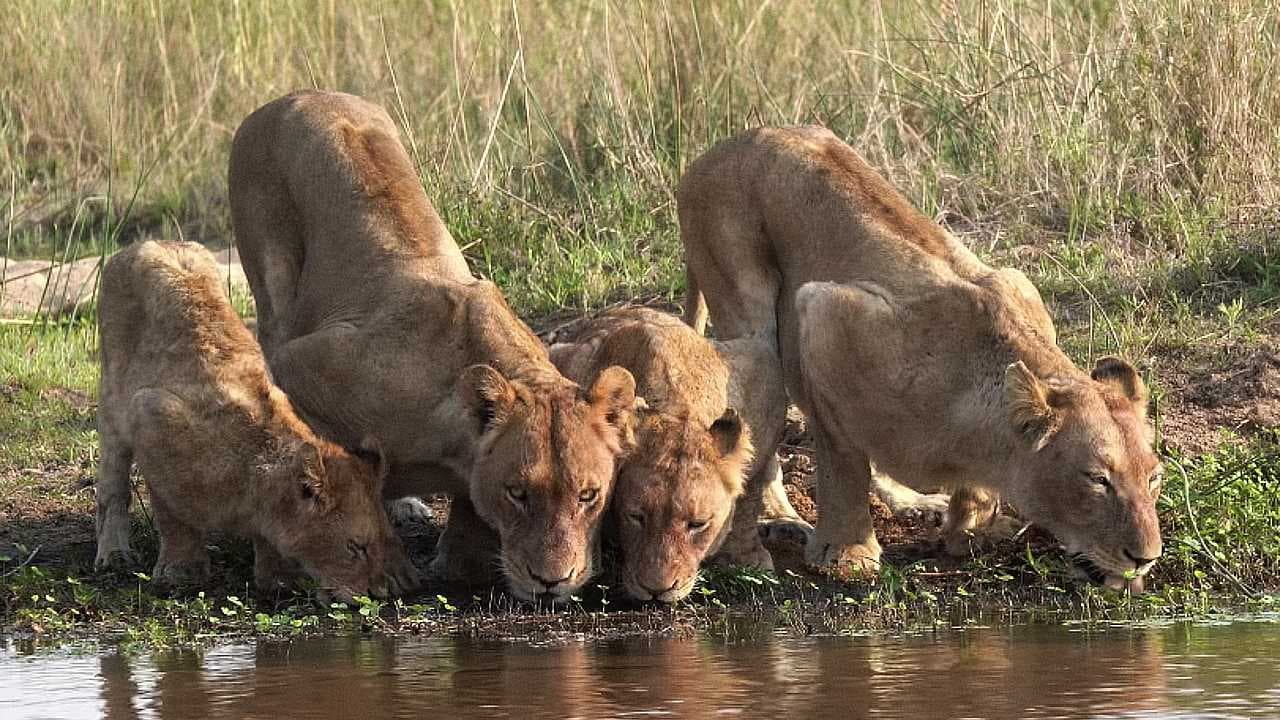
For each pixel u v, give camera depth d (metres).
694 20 20.33
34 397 15.80
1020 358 11.22
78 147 24.56
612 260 17.88
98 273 19.27
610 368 11.01
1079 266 16.55
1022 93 18.80
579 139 20.50
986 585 11.73
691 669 9.52
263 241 13.38
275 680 9.39
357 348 11.80
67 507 13.47
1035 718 8.39
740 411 11.82
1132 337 14.97
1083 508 10.74
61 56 25.14
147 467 11.47
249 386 11.53
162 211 23.11
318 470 11.27
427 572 12.10
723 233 12.96
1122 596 11.05
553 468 10.70
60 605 11.34
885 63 19.97
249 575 12.02
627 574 10.89
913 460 11.62
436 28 23.20
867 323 11.49
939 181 18.31
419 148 20.23
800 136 12.86
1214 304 15.73
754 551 11.83
